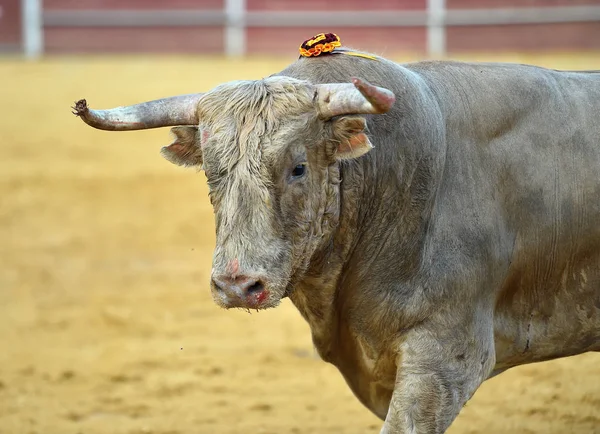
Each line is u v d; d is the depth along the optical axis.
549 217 9.23
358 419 12.84
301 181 8.26
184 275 20.94
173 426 12.70
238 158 8.12
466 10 52.25
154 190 29.19
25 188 29.22
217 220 8.23
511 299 9.34
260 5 53.00
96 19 53.03
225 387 14.27
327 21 52.53
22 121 37.19
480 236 8.91
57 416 13.14
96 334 17.08
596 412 12.53
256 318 18.08
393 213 8.84
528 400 13.09
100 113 8.77
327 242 8.75
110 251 23.05
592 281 9.40
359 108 8.24
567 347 9.58
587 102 9.50
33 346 16.42
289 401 13.62
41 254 22.78
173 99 8.88
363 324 9.02
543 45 51.84
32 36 52.78
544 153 9.24
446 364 8.73
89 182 29.95
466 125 9.13
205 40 53.12
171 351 16.06
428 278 8.77
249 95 8.33
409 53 51.44
